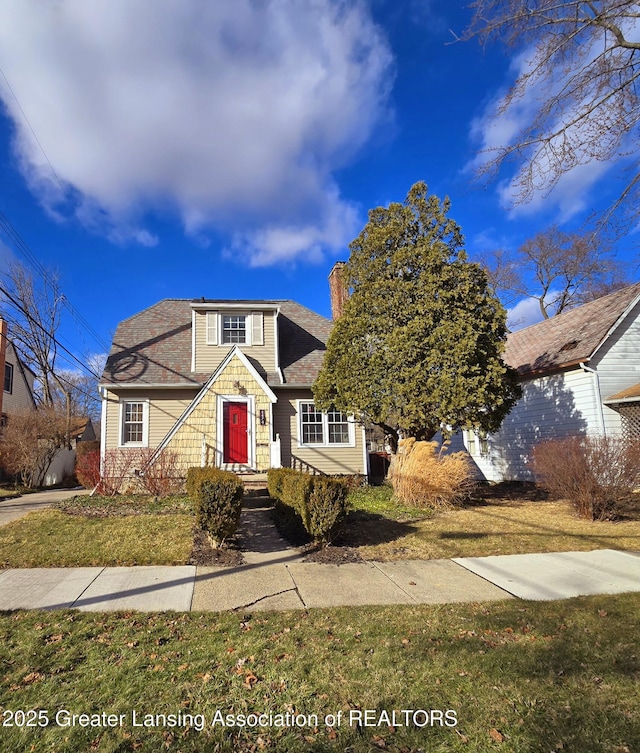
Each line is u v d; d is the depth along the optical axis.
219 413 14.79
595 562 6.77
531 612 4.92
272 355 16.73
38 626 4.50
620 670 3.70
